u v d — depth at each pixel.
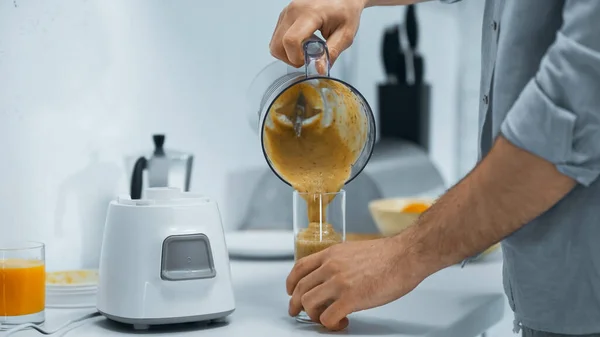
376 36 2.78
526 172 0.91
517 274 1.04
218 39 1.86
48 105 1.38
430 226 1.01
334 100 1.15
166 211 1.05
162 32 1.67
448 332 1.10
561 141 0.88
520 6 1.00
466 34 3.22
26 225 1.34
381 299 1.03
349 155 1.16
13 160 1.31
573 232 0.98
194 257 1.06
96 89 1.49
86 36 1.46
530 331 1.07
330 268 1.06
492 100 1.14
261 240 1.74
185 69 1.75
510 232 0.96
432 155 3.10
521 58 1.02
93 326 1.09
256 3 2.01
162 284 1.05
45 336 1.03
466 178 0.99
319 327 1.09
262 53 2.05
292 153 1.14
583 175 0.90
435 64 3.07
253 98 1.23
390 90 2.62
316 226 1.15
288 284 1.12
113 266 1.06
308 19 1.17
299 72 1.17
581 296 1.00
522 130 0.90
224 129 1.90
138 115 1.61
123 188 1.57
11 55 1.29
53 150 1.39
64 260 1.43
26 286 1.08
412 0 1.45
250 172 2.01
